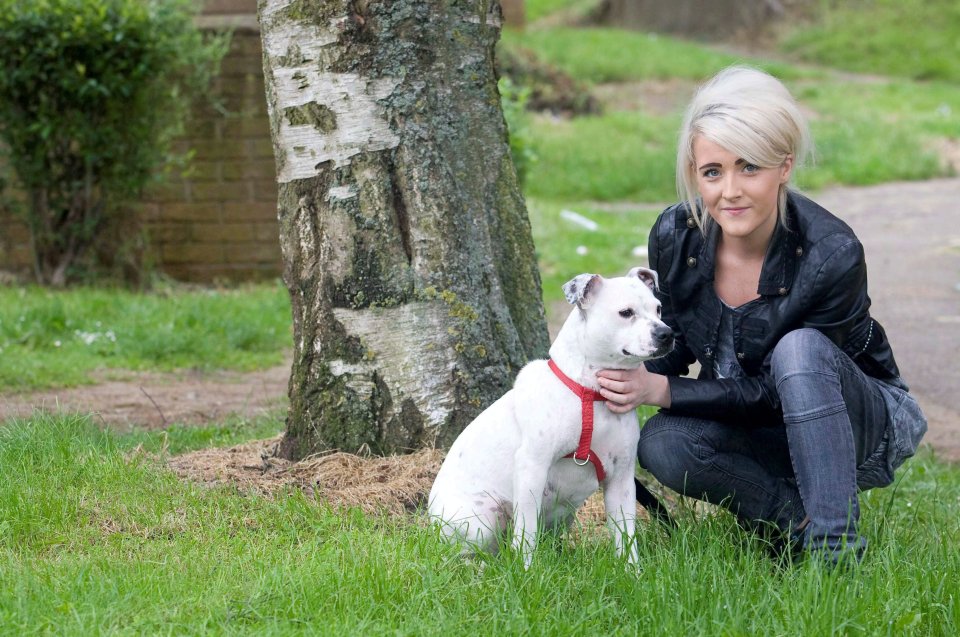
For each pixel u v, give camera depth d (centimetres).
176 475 406
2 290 906
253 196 1014
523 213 452
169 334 764
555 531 347
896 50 2677
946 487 476
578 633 280
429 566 310
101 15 895
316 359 425
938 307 921
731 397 335
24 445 424
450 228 420
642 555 338
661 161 1688
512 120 1077
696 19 2892
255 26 998
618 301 325
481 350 421
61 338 769
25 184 948
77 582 301
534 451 330
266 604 290
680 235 350
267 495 386
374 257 415
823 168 1703
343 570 307
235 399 639
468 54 432
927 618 292
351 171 415
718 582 305
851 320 328
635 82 2355
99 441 446
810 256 325
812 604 287
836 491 314
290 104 420
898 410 343
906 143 1825
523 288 451
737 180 321
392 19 411
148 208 1010
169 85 977
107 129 931
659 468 349
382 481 400
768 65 2544
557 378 332
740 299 344
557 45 2533
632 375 331
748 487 349
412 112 415
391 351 417
